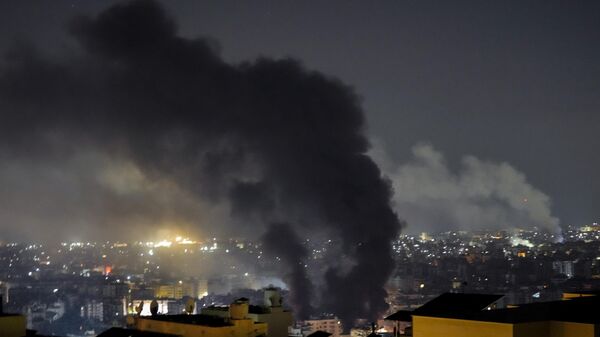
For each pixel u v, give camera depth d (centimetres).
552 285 11075
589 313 2566
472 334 2464
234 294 10912
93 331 10506
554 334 2430
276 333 3397
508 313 2592
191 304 3362
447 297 3030
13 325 2703
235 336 2972
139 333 2962
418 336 2594
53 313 11556
